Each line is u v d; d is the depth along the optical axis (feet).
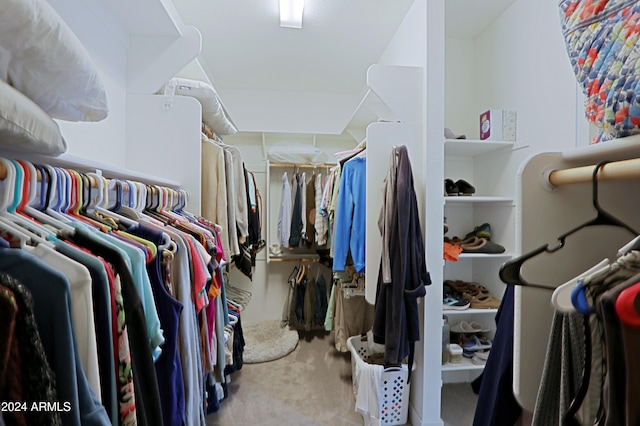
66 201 2.28
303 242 9.59
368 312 7.67
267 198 9.78
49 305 1.45
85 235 1.99
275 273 10.33
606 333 1.19
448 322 6.37
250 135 10.35
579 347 1.60
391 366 5.03
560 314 1.66
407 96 5.36
